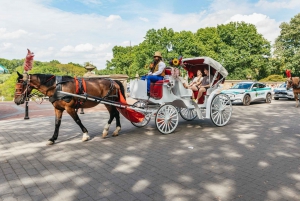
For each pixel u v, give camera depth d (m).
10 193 4.07
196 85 9.20
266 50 48.50
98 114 13.27
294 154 5.94
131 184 4.36
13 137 7.93
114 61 69.69
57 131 7.12
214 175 4.73
